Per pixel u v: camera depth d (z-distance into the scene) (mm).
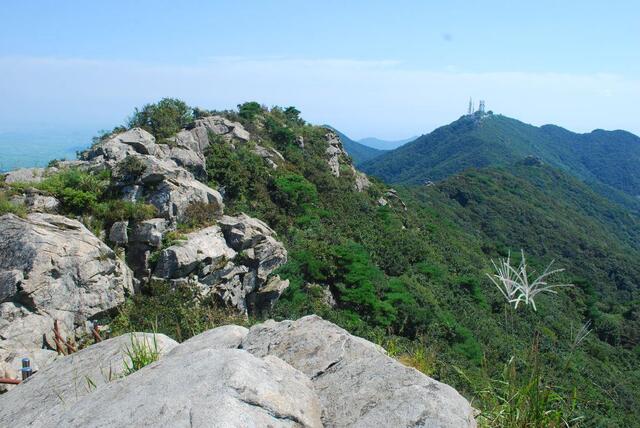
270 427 2557
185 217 19406
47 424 3246
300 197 34406
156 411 2564
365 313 26250
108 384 3168
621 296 65625
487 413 3562
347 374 3416
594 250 76312
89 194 17688
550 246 76750
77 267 12859
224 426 2369
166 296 16203
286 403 2809
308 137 50062
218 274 18594
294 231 30219
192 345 4461
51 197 17172
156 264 17156
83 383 3990
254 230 20750
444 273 38438
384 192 56781
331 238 31984
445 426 2701
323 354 3750
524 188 101750
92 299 12930
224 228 19953
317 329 4074
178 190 19375
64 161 22078
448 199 91125
